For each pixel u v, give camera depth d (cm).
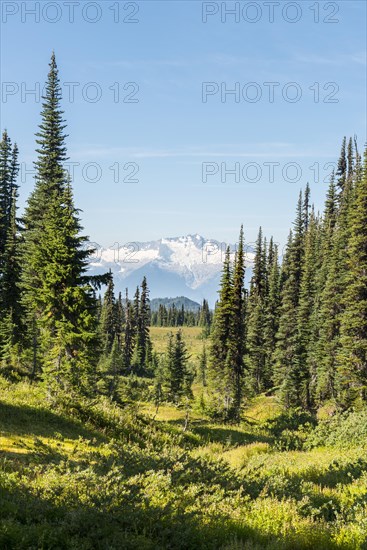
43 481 865
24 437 1367
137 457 1166
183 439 2544
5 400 1716
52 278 2944
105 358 8588
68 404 1853
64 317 2962
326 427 2558
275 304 7962
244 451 2272
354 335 4156
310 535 820
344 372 4119
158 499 870
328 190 8100
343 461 1622
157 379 6638
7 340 4459
